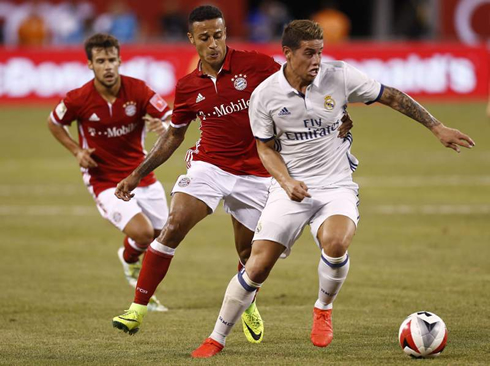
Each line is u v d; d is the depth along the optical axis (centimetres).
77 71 8706
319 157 2050
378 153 6544
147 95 2844
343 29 10844
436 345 1912
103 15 10419
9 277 3169
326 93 1997
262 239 2017
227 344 2166
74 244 3806
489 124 7481
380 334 2225
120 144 2862
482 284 2903
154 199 2905
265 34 10438
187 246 3769
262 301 2766
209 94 2278
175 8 9881
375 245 3641
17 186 5381
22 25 10131
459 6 11262
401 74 8694
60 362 1962
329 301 2047
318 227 2019
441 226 4047
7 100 8762
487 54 8688
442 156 6353
